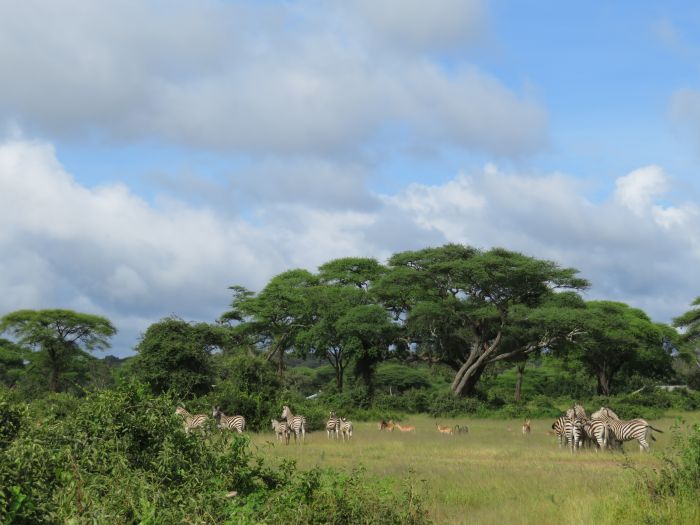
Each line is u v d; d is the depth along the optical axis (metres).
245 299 77.69
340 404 55.84
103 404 11.23
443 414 53.69
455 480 16.70
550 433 33.44
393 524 9.76
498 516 12.45
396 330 62.88
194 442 11.31
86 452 10.14
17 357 85.44
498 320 59.00
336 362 69.44
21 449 8.48
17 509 7.10
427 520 10.29
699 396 61.34
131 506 8.32
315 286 75.81
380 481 12.12
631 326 66.56
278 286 76.75
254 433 32.62
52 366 71.06
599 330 56.44
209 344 43.12
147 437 11.16
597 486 15.03
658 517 10.83
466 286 59.00
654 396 58.03
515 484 15.93
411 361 66.94
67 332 71.50
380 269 78.06
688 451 12.77
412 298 62.78
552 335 57.75
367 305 63.12
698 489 11.77
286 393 36.66
